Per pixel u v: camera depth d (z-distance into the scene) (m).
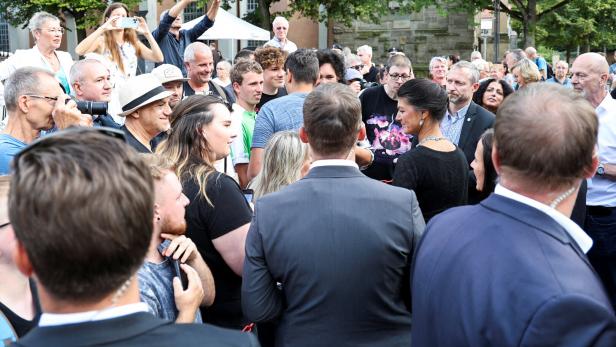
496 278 1.61
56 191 1.20
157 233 2.36
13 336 2.10
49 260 1.21
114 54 5.86
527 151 1.68
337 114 2.45
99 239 1.21
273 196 2.48
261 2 23.52
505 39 28.81
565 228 1.71
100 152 1.27
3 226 2.11
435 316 1.77
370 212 2.39
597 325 1.47
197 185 2.84
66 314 1.27
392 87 5.43
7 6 25.55
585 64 4.87
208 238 2.85
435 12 28.11
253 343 1.39
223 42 26.72
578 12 29.52
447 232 1.83
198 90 5.91
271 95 5.98
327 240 2.36
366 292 2.35
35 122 3.51
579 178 1.72
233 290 2.93
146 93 3.74
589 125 1.67
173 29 7.51
